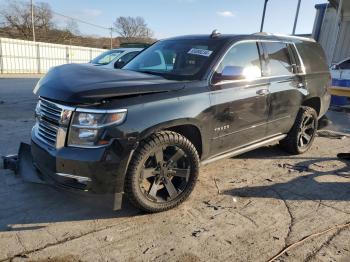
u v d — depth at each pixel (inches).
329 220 140.3
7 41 1206.9
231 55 164.4
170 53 173.0
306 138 225.9
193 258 113.2
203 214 141.0
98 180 122.3
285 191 166.6
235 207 148.2
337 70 408.5
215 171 188.5
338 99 409.7
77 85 126.5
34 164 141.4
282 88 190.1
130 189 129.3
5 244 115.8
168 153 139.3
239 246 120.4
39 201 145.3
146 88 131.3
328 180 182.4
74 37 2429.9
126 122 122.8
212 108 148.5
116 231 126.6
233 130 163.2
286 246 121.3
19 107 377.1
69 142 123.0
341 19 550.3
